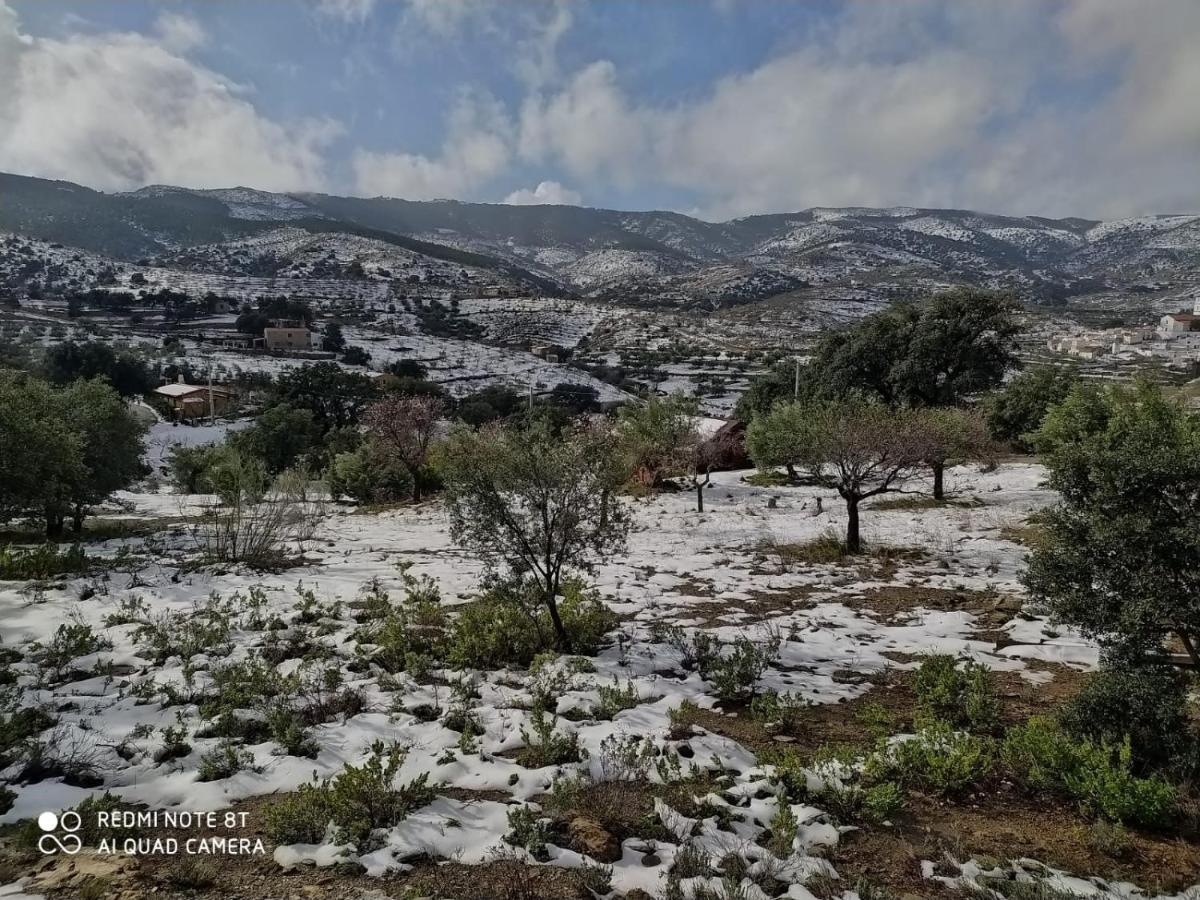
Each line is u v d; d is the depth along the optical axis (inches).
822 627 299.4
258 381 2869.1
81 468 528.4
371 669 236.7
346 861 126.4
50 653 235.8
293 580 390.3
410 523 740.7
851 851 137.3
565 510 265.9
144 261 7194.9
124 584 362.0
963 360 1017.5
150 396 2476.6
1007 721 202.7
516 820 136.9
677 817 145.3
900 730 196.2
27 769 156.6
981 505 658.2
